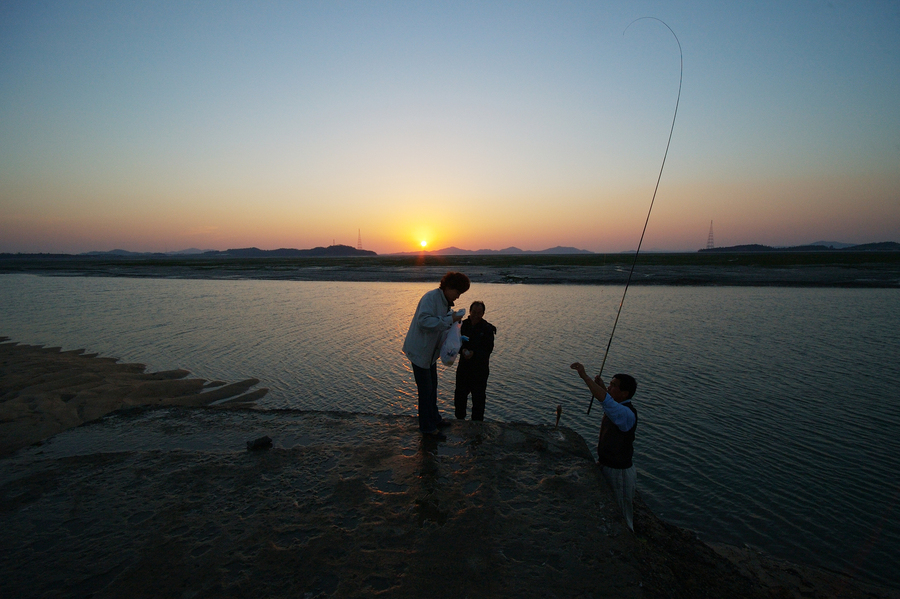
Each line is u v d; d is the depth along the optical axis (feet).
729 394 30.48
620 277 137.69
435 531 10.68
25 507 11.78
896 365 37.06
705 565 12.65
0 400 30.07
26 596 8.68
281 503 11.85
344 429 16.60
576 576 9.36
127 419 17.88
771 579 13.61
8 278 168.04
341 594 8.75
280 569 9.46
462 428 16.60
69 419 26.96
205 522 11.08
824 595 13.11
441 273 177.68
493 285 119.03
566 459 14.33
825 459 21.71
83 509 11.68
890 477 20.07
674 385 32.48
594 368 37.11
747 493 19.01
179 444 15.56
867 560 15.07
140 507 11.76
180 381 34.96
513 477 13.17
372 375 36.45
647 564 10.18
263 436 15.44
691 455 22.27
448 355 15.26
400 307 77.97
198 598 8.68
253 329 56.29
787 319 59.41
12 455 14.83
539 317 62.54
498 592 8.84
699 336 48.80
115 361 41.65
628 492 13.44
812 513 17.62
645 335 49.55
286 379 35.68
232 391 32.94
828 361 38.40
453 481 12.91
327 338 50.57
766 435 24.32
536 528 10.87
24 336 53.31
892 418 26.27
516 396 30.99
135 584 9.04
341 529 10.75
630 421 13.08
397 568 9.47
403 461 14.08
